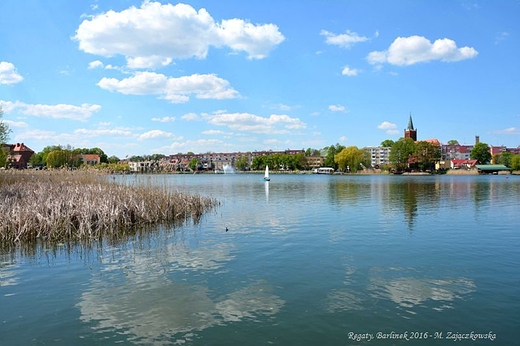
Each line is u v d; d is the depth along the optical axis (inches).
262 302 402.6
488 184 2955.2
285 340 320.5
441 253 609.0
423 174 6259.8
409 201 1482.5
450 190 2178.9
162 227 883.4
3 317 373.1
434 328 339.3
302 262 557.9
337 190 2237.9
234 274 502.0
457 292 427.2
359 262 556.4
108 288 453.1
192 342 319.0
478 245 667.4
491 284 453.7
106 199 919.7
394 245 669.9
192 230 841.5
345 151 6584.6
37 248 669.3
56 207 804.6
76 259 592.1
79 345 316.5
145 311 383.6
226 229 847.7
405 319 357.4
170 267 539.5
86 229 789.2
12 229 732.7
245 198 1685.5
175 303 403.2
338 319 358.9
